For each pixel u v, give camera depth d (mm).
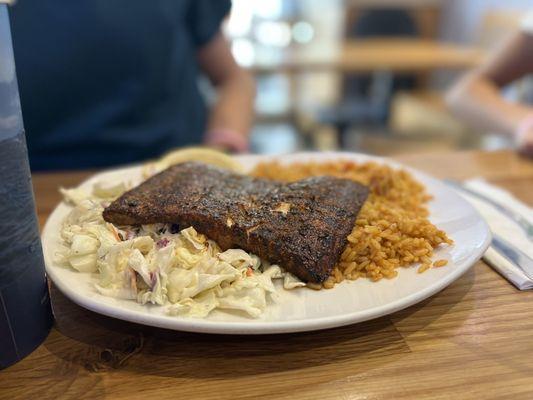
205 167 335
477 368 221
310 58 1174
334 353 230
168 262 239
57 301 267
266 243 251
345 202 297
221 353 230
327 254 252
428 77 1724
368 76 1719
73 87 551
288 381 215
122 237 273
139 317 217
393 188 356
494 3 1409
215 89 764
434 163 500
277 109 2016
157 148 620
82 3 530
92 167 589
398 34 1595
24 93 531
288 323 213
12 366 221
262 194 296
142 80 585
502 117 619
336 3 1699
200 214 264
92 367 222
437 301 269
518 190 430
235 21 1953
